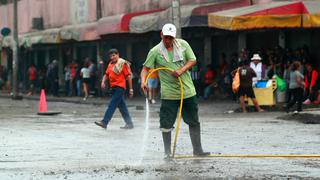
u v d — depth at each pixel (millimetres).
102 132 28000
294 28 47062
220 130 28000
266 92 41094
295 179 15203
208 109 42750
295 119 33031
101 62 65375
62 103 57625
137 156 19672
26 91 85812
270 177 15484
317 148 21312
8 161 18844
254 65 42219
